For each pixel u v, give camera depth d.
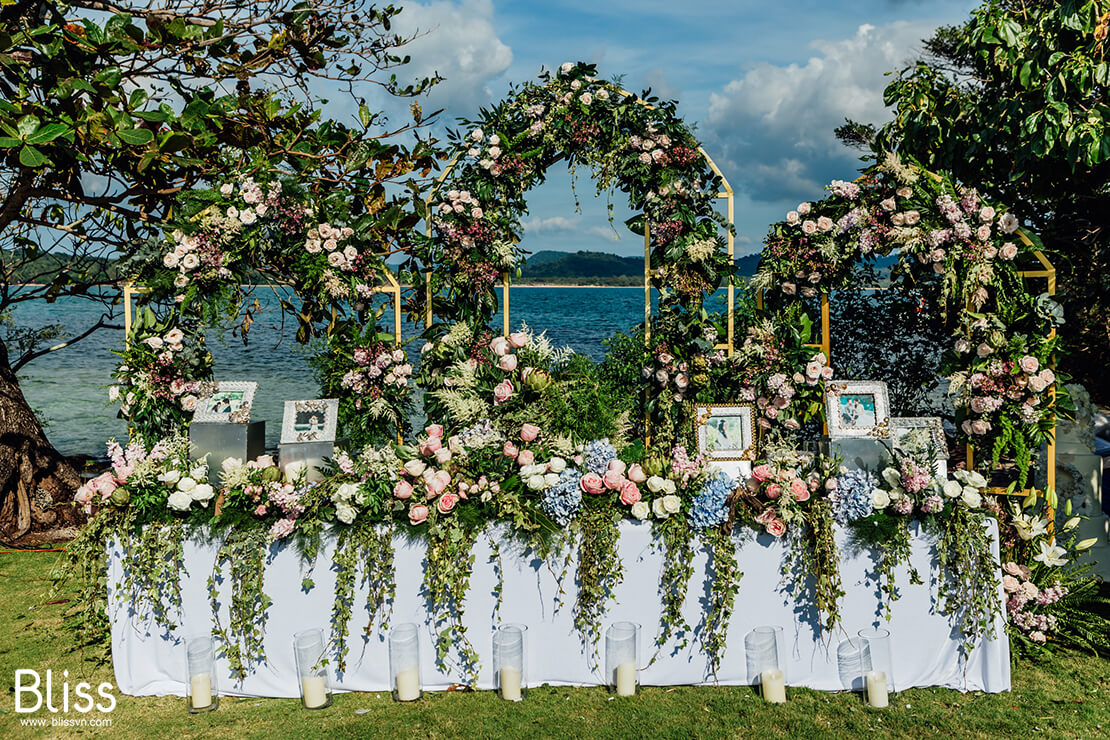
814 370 4.50
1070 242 7.82
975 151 4.99
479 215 4.92
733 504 3.53
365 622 3.65
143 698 3.67
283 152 5.44
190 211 4.73
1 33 4.70
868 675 3.47
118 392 4.46
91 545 3.65
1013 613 3.97
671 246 4.79
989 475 4.35
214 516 3.65
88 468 8.17
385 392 4.83
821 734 3.22
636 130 4.92
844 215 4.49
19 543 6.10
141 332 4.51
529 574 3.65
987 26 4.83
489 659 3.68
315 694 3.53
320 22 6.32
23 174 5.61
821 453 3.88
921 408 6.66
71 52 5.08
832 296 6.61
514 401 4.32
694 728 3.28
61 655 4.11
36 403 13.19
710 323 4.87
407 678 3.57
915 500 3.56
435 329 5.01
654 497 3.69
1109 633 4.18
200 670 3.52
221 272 4.54
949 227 4.31
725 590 3.53
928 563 3.58
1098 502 4.84
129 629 3.68
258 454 4.27
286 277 4.89
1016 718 3.34
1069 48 4.54
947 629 3.60
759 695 3.55
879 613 3.59
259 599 3.59
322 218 4.82
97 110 5.03
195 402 4.37
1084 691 3.60
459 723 3.35
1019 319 4.19
